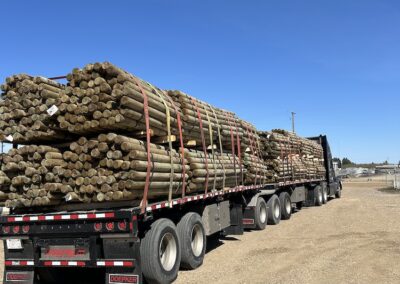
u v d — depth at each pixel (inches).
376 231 509.0
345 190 1621.6
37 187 280.2
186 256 329.1
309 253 387.2
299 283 288.8
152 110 291.1
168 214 332.5
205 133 390.0
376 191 1502.2
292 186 736.3
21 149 279.1
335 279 296.8
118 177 267.1
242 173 479.8
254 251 406.0
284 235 500.7
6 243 287.7
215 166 396.8
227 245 444.5
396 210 749.9
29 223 281.9
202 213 391.9
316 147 919.7
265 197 618.8
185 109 350.9
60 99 272.7
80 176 276.4
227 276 314.5
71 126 272.2
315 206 865.5
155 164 288.2
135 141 276.4
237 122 490.3
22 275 288.5
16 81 286.5
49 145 290.4
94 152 268.8
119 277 268.8
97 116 266.5
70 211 290.7
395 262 345.4
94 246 270.2
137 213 266.5
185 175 339.6
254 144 559.2
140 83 294.7
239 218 482.0
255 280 299.7
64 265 274.7
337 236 479.2
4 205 289.0
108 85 265.0
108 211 264.2
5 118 285.1
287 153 698.2
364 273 311.9
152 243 282.7
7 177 283.9
